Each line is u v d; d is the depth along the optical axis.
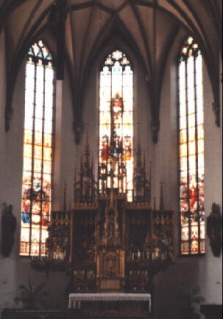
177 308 37.28
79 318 30.59
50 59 41.94
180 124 40.56
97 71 42.72
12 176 38.03
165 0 38.09
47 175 40.22
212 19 34.38
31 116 40.25
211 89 38.12
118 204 36.19
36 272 37.84
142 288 35.03
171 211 36.16
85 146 39.09
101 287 34.62
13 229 36.69
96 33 41.38
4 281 36.25
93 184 37.38
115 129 41.66
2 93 37.53
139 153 37.75
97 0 39.66
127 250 35.72
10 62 38.59
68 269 35.66
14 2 35.66
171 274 38.03
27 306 35.94
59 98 41.44
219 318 28.84
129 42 42.50
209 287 35.81
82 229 36.53
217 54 37.47
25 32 38.62
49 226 36.28
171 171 40.03
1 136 37.19
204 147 37.88
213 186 36.72
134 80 42.41
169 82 41.28
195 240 37.97
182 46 41.44
